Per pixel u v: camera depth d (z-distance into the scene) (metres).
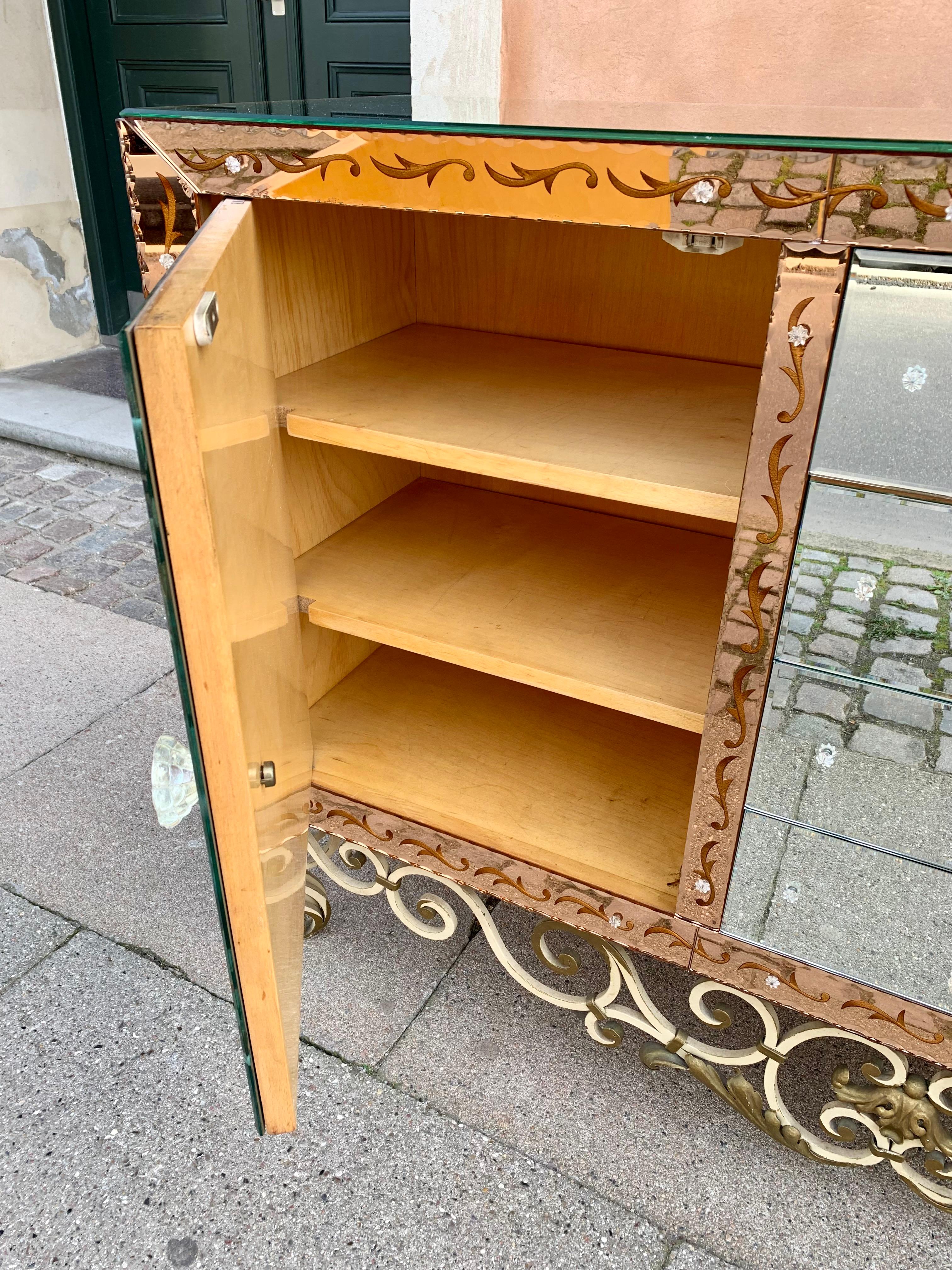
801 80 1.44
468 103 1.20
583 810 1.23
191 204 0.95
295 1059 0.95
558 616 1.20
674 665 1.10
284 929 0.97
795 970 1.00
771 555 0.81
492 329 1.45
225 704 0.71
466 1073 1.23
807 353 0.72
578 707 1.45
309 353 1.24
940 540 0.73
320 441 1.09
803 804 0.91
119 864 1.55
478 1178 1.10
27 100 3.25
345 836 1.29
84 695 1.98
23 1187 1.08
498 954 1.24
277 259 1.13
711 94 1.50
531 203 0.80
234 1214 1.06
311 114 0.94
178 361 0.60
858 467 0.74
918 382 0.69
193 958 1.38
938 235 0.65
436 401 1.14
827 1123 1.07
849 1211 1.08
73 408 3.23
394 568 1.30
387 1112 1.17
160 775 1.54
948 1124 1.16
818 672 0.84
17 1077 1.21
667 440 1.03
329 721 1.40
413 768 1.31
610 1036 1.20
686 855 1.00
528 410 1.12
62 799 1.69
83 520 2.74
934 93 1.36
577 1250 1.03
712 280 1.27
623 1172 1.11
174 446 0.62
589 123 0.87
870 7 1.35
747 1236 1.05
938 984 0.92
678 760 1.34
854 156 0.66
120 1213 1.06
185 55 3.04
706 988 1.07
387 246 1.36
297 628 1.21
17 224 3.37
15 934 1.42
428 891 1.54
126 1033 1.27
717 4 1.44
